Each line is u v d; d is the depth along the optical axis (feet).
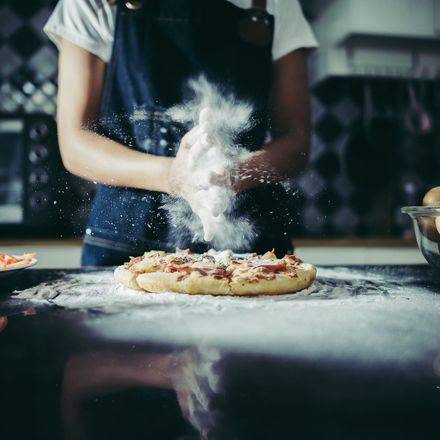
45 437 1.10
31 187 7.36
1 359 1.65
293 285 2.72
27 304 2.52
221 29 5.26
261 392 1.36
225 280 2.66
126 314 2.29
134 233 4.87
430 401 1.30
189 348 1.76
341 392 1.36
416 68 7.91
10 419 1.19
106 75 5.17
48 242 6.70
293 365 1.57
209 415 1.22
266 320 2.15
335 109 8.56
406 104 8.57
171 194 4.43
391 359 1.62
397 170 8.64
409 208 2.79
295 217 8.33
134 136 5.22
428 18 7.28
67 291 2.85
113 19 5.05
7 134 7.52
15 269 2.86
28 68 7.77
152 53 5.18
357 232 8.49
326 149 8.56
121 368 1.55
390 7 7.16
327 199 8.54
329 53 7.73
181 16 5.20
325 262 7.09
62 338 1.90
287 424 1.17
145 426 1.16
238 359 1.63
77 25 4.91
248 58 5.33
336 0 7.47
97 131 5.01
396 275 3.44
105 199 4.94
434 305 2.45
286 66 5.39
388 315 2.23
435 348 1.74
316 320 2.15
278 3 5.36
